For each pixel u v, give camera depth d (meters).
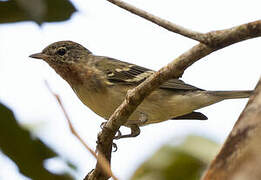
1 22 9.80
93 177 8.81
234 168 3.62
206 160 11.11
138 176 11.27
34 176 10.65
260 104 3.84
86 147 4.48
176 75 7.33
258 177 3.40
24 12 9.37
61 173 10.53
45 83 4.91
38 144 10.47
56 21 9.72
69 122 4.52
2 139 10.39
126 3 7.38
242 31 6.39
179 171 11.25
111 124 8.41
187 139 11.43
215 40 6.61
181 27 6.95
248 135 3.71
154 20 7.16
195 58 6.95
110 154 8.90
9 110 10.24
